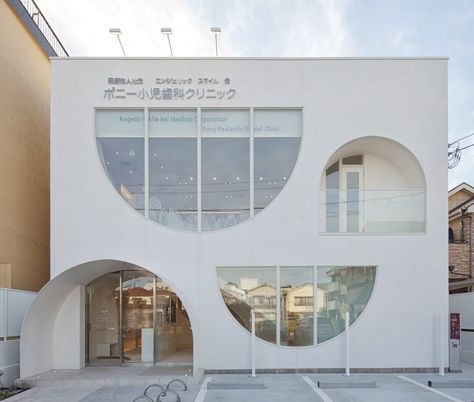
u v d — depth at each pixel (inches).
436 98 333.4
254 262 320.2
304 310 320.2
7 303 286.7
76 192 323.9
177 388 266.4
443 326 317.1
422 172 331.9
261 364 311.3
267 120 335.6
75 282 312.2
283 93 331.9
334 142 329.4
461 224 509.0
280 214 324.5
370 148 354.9
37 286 381.4
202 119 335.3
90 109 329.1
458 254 496.1
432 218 327.3
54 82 330.0
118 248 321.1
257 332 316.8
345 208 331.9
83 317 327.3
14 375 289.3
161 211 327.6
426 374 307.7
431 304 319.9
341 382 272.4
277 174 331.3
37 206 387.2
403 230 330.6
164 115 335.3
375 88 332.8
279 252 321.4
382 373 311.1
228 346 313.3
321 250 322.3
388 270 322.0
